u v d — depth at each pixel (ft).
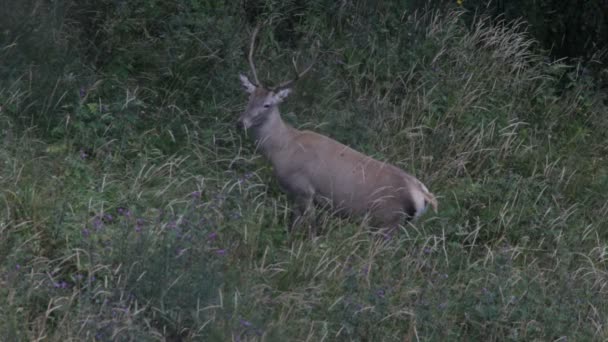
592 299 75.20
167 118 86.53
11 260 61.87
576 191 95.81
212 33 94.79
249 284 66.08
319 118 93.71
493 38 110.32
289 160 80.74
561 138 104.99
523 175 96.89
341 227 78.84
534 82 111.34
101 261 64.03
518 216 87.10
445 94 101.45
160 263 63.05
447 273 75.20
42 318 58.80
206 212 71.67
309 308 65.92
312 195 80.59
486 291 71.67
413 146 92.17
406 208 78.59
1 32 85.20
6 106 79.97
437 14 112.06
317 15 109.60
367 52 105.91
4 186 70.44
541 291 74.95
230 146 86.79
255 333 60.90
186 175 79.51
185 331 61.57
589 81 112.47
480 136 95.96
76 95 84.33
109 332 57.36
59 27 89.56
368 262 71.46
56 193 71.92
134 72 91.20
